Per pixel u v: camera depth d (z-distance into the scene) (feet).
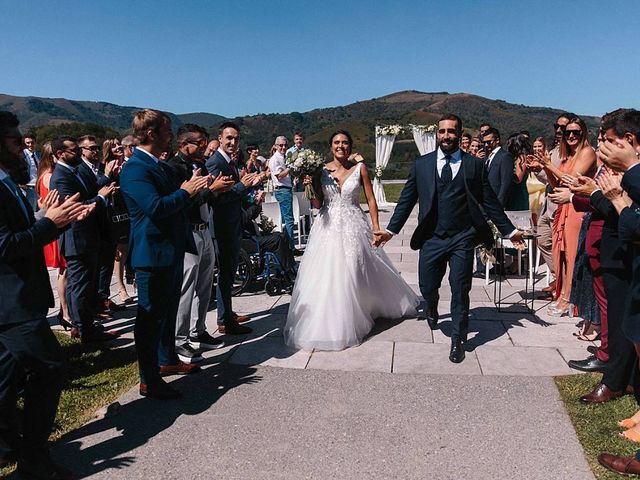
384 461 10.37
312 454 10.67
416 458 10.44
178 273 13.43
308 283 16.92
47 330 9.81
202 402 13.08
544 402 12.62
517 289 23.32
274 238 23.38
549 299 21.52
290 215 32.22
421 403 12.73
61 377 9.93
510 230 15.53
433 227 15.97
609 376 12.35
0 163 9.78
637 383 12.11
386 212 51.60
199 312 16.62
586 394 12.70
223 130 17.60
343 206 17.37
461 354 15.24
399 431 11.47
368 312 18.03
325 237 17.17
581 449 10.59
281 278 23.29
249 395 13.39
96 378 14.88
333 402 12.90
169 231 13.00
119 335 18.52
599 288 13.99
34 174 37.06
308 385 13.89
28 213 9.98
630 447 10.48
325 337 16.22
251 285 24.95
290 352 16.28
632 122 9.93
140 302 13.09
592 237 13.84
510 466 10.10
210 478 9.96
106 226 17.62
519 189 25.55
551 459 10.28
